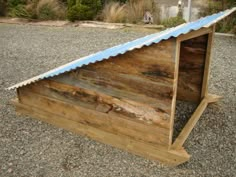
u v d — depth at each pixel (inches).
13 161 102.0
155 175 94.5
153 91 92.3
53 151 106.7
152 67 89.5
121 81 97.7
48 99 119.3
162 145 98.2
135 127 101.1
